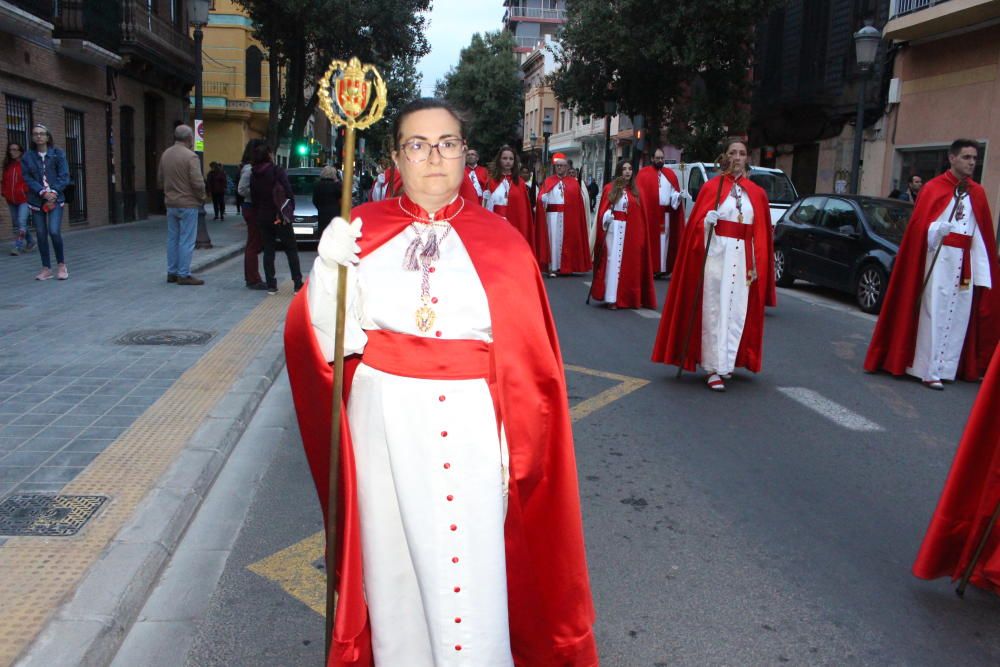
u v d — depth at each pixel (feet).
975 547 12.01
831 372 26.71
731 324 23.67
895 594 12.39
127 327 28.40
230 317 30.63
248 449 17.90
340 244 7.19
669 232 49.26
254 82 136.36
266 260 36.73
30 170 37.99
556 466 8.39
